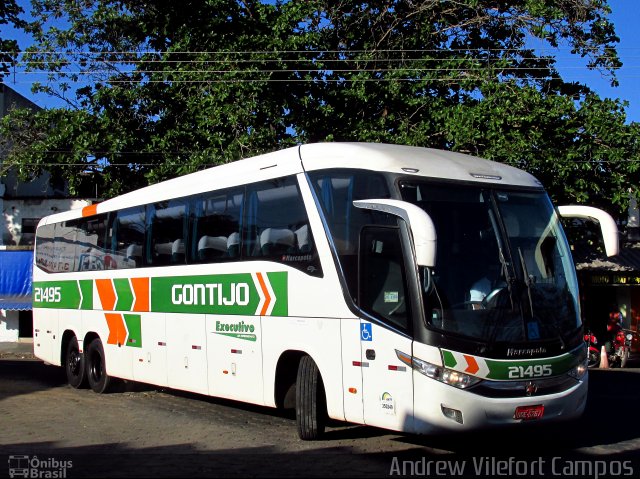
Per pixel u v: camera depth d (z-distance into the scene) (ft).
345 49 71.77
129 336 42.24
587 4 65.87
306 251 29.17
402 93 67.77
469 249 25.73
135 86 70.18
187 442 30.19
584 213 29.58
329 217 28.30
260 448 28.55
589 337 69.87
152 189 41.55
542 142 60.90
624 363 69.77
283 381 30.86
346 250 27.45
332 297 27.71
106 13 70.90
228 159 63.05
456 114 62.59
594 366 69.46
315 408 29.09
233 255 33.68
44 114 71.82
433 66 67.72
